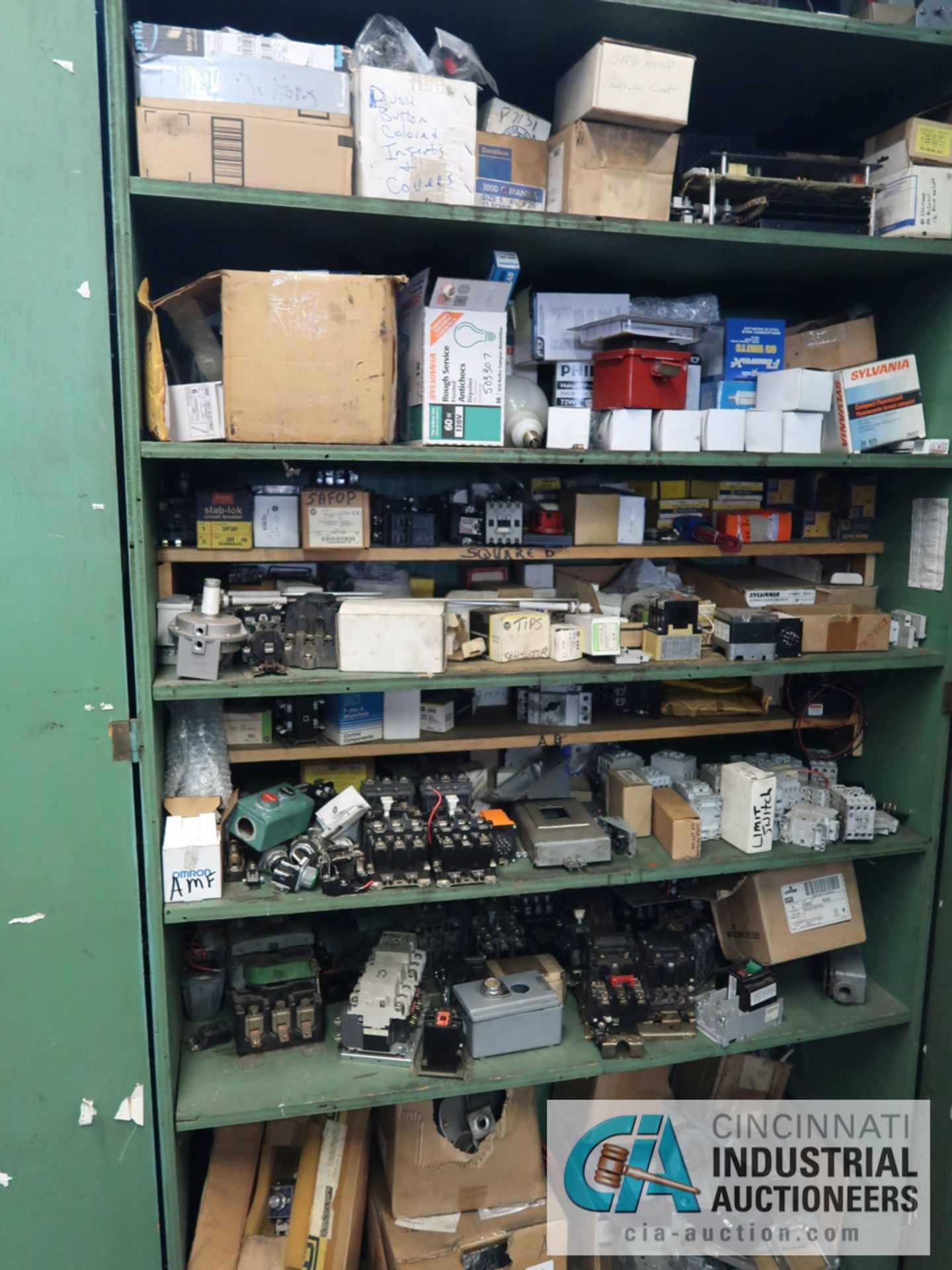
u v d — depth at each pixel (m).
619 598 2.04
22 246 1.35
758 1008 1.89
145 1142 1.63
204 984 1.83
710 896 2.05
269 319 1.50
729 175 1.72
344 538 1.78
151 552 1.62
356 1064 1.74
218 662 1.58
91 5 1.33
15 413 1.39
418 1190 1.77
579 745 2.23
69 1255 1.63
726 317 2.26
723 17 1.59
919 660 1.95
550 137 1.73
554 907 2.11
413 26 1.66
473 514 1.93
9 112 1.33
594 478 2.16
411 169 1.53
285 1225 1.78
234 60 1.43
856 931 2.03
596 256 1.79
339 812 1.78
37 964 1.53
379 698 1.88
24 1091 1.56
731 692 2.18
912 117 1.91
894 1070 2.09
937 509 1.96
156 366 1.48
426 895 1.69
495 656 1.81
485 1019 1.74
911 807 2.06
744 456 1.79
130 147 1.44
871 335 1.97
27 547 1.42
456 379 1.64
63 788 1.50
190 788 1.72
